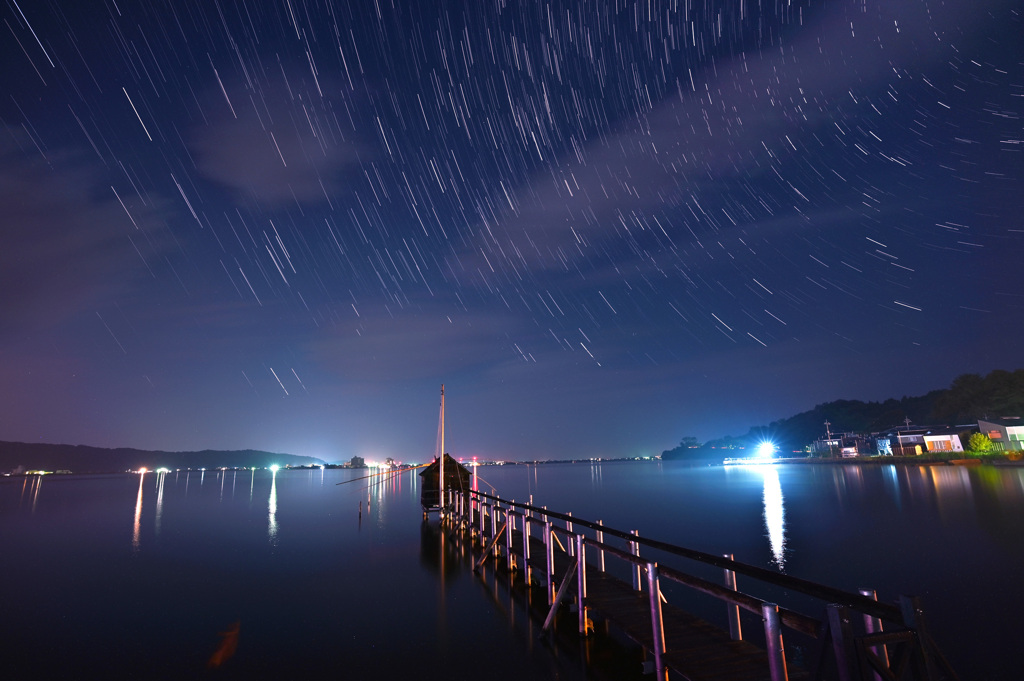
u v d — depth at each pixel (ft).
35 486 338.95
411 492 226.58
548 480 328.08
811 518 102.06
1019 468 201.46
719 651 23.32
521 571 51.29
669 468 518.78
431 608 41.55
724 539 81.66
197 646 34.91
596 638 32.94
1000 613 41.96
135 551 73.67
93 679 29.96
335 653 32.89
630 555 25.46
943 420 379.14
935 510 103.30
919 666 12.44
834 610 13.26
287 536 85.87
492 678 28.14
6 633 38.11
